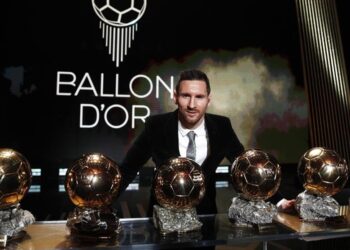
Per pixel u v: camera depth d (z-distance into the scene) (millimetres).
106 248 590
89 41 1434
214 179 1047
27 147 1405
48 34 1416
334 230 699
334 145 1584
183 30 1478
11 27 1395
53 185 1413
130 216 1265
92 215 626
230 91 1497
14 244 601
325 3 1587
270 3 1535
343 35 1600
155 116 1061
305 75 1562
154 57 1464
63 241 623
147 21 1462
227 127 1077
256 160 695
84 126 1434
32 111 1408
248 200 726
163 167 666
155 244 613
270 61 1531
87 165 617
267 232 687
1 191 562
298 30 1560
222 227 721
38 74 1410
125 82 1449
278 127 1539
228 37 1502
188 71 1020
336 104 1587
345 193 1338
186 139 1031
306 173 747
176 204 645
